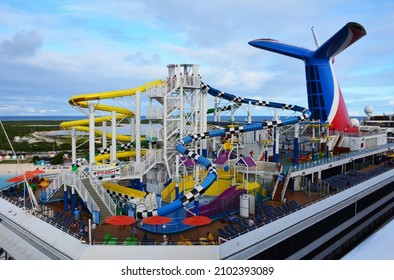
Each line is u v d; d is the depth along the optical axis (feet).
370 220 173.58
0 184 262.67
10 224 120.88
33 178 165.58
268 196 140.56
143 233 102.37
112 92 146.82
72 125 181.37
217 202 116.16
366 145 231.71
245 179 147.84
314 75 241.35
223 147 173.68
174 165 153.58
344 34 211.20
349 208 154.10
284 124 171.83
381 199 186.39
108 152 191.72
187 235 100.99
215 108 230.07
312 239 126.52
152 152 146.82
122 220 92.43
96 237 97.04
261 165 150.71
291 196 143.02
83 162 151.02
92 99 142.72
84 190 115.65
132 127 193.77
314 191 150.51
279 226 108.17
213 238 96.94
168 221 92.48
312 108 249.34
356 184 159.94
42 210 119.03
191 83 152.97
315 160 185.16
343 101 248.93
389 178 194.80
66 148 467.93
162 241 93.76
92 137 142.31
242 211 115.96
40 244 103.35
